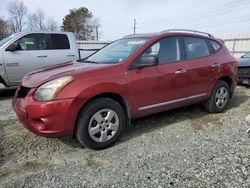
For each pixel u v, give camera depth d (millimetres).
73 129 3236
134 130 4148
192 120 4637
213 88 4832
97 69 3414
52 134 3127
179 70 4141
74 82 3170
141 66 3682
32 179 2768
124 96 3557
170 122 4520
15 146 3551
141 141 3723
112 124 3506
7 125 4387
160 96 3969
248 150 3383
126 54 3816
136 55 3721
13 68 6441
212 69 4703
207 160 3123
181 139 3787
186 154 3295
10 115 5008
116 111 3508
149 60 3600
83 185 2654
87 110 3254
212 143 3627
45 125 3084
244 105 5695
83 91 3176
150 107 3898
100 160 3178
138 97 3713
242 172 2840
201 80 4531
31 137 3844
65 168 2996
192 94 4453
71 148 3510
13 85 6602
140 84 3680
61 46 7184
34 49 6746
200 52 4668
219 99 4992
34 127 3146
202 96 4656
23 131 4082
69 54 7262
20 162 3135
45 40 6922
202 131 4113
